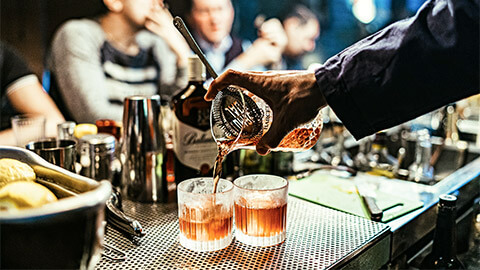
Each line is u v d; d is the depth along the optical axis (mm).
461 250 1211
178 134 1181
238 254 875
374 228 1001
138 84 1708
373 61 866
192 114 1176
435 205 1211
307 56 2377
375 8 2717
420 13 852
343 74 870
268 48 2156
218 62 1958
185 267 819
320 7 2367
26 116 1408
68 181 703
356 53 881
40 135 1250
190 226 882
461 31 805
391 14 2869
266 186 1006
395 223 1061
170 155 1284
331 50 2510
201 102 1180
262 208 893
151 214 1095
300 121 854
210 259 853
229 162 1283
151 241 934
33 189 660
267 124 848
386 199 1221
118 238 943
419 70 849
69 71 1550
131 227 909
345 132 1945
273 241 912
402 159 1820
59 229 537
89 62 1580
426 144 1635
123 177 1192
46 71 1517
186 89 1184
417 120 2107
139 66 1697
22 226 518
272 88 820
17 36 1446
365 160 1705
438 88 851
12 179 730
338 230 990
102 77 1617
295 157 1706
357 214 1105
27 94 1485
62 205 533
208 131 1205
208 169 1226
